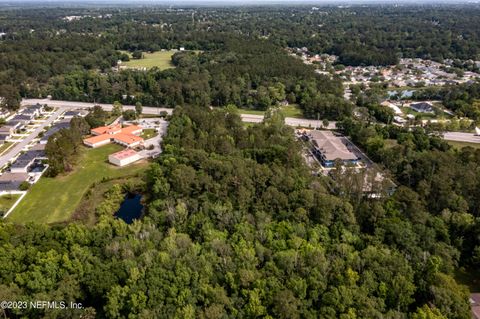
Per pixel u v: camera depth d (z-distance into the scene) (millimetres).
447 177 101875
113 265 73312
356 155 144625
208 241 81688
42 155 139375
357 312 62469
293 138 149000
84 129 161625
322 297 66375
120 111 196375
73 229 83875
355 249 82000
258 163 121375
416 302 69312
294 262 73188
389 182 102625
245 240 81750
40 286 69000
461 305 63719
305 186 101188
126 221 105125
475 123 177250
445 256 78375
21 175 125125
